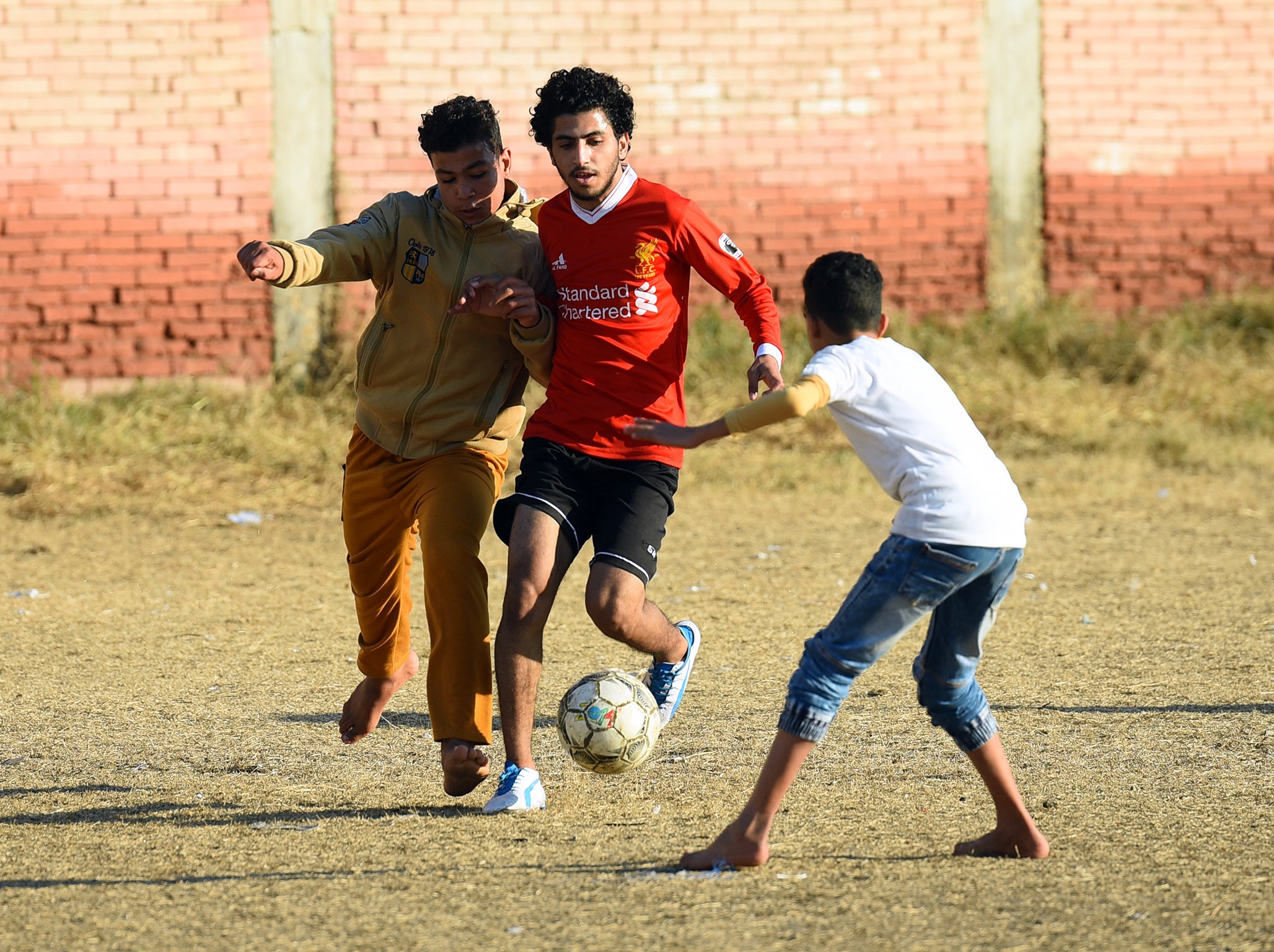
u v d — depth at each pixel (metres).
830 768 17.97
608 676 16.41
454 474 17.00
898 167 49.25
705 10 48.12
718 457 43.12
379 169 47.28
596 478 17.06
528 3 47.44
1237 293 51.03
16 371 46.09
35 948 12.16
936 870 13.94
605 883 13.65
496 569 31.73
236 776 18.08
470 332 17.19
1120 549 32.97
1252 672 22.39
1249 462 42.66
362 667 18.03
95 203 46.22
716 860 14.04
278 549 33.81
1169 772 17.48
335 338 47.66
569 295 17.06
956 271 49.81
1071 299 50.12
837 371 13.73
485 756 16.20
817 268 14.52
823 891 13.30
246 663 24.00
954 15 49.00
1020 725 19.80
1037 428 45.12
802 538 34.62
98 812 16.55
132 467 41.00
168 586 29.92
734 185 48.62
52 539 34.53
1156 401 46.94
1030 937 12.05
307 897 13.38
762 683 22.42
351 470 17.78
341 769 18.39
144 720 20.69
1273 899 12.95
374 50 46.94
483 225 17.19
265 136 46.78
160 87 46.31
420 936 12.28
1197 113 50.25
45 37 45.66
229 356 47.16
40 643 25.27
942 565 13.59
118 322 46.56
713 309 49.97
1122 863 14.09
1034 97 49.53
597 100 16.80
